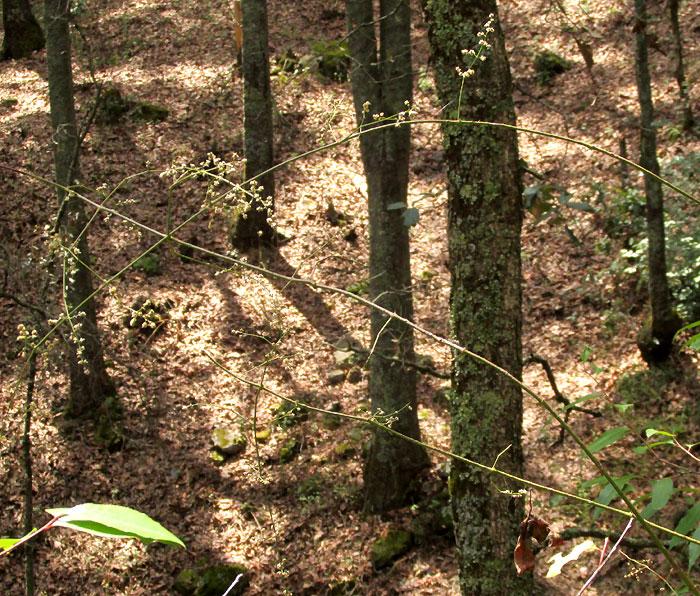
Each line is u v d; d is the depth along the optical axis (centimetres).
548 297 1170
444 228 1354
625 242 1183
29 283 1106
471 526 479
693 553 155
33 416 986
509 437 468
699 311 990
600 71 1631
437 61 439
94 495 925
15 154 1413
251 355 1116
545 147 1441
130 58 1778
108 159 1424
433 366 1095
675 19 1168
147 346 1105
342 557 856
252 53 1273
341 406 1042
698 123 1348
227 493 937
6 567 846
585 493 830
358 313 1194
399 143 805
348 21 785
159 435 998
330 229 1359
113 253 1241
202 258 1269
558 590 734
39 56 1870
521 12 1911
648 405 941
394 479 895
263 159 1311
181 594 827
